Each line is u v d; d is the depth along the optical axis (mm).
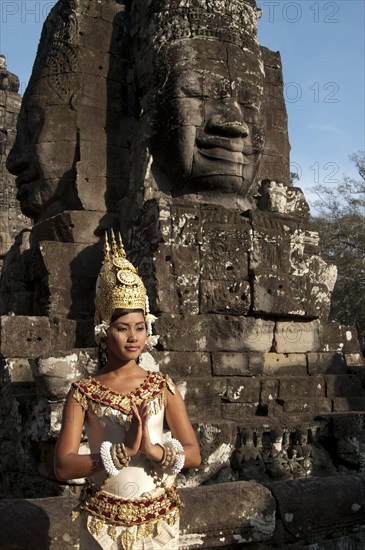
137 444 2398
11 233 15961
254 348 6355
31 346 6160
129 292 2643
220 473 5219
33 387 5996
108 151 7660
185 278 6215
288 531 4023
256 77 7262
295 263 6809
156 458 2469
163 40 7180
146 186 6867
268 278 6531
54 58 7770
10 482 5867
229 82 7000
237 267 6449
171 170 6898
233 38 7199
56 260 6895
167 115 6875
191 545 3689
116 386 2621
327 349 6910
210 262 6355
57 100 7660
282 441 5590
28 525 3346
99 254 7168
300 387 6277
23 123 8070
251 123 7152
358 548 4391
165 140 6863
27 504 3482
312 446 5715
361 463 5715
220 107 6863
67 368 4887
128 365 2664
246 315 6465
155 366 5539
